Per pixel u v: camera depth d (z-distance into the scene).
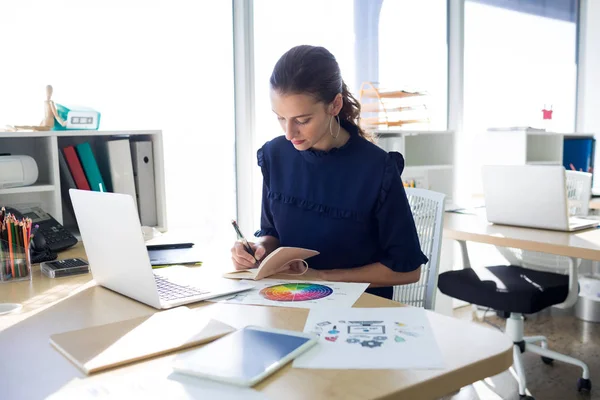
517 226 2.28
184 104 2.38
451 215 2.61
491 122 3.57
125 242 1.01
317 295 1.05
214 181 2.52
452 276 2.33
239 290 1.09
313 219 1.42
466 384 0.71
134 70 2.22
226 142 2.54
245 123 2.52
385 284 1.35
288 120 1.27
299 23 2.63
